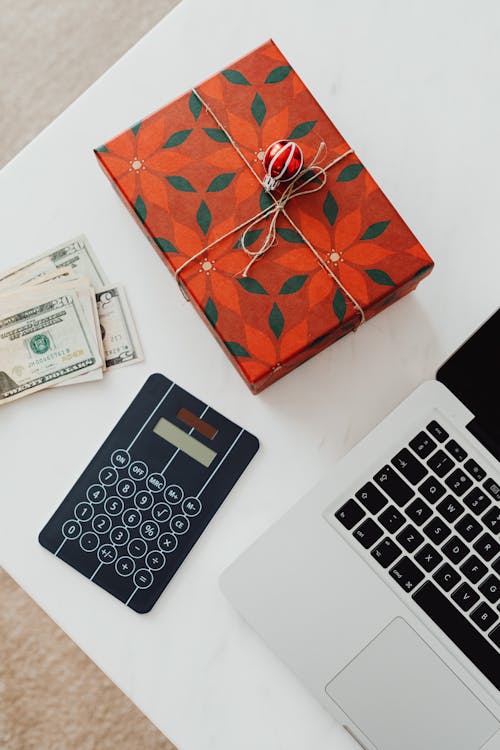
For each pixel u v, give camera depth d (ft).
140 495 2.51
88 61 4.63
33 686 4.32
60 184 2.65
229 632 2.45
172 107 2.45
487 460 2.32
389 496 2.33
